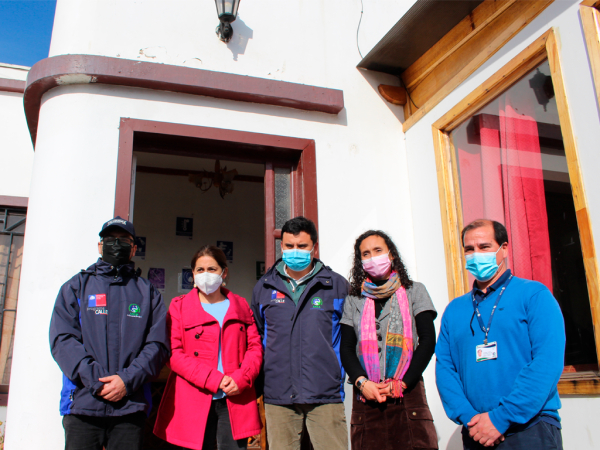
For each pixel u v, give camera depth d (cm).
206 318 244
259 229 624
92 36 324
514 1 287
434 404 321
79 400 207
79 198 293
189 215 598
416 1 315
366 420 216
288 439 235
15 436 256
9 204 445
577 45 243
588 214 227
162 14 342
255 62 356
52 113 310
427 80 370
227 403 233
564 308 245
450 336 211
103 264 234
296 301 252
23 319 275
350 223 350
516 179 282
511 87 292
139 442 215
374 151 372
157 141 331
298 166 359
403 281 237
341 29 390
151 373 218
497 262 205
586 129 234
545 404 178
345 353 231
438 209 340
